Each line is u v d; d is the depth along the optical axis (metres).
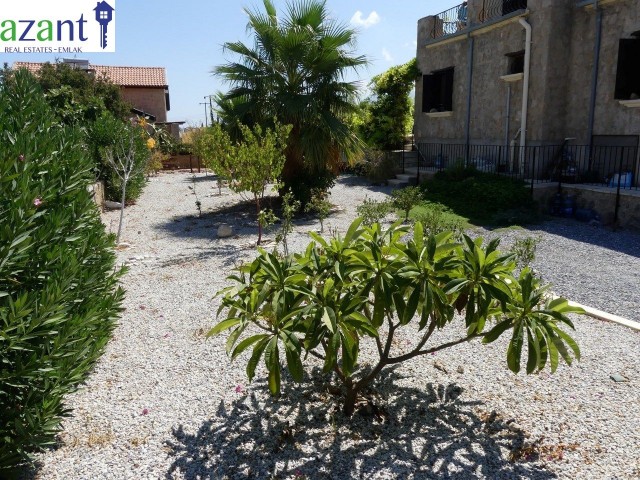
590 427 3.38
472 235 9.84
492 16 15.56
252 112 11.98
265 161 9.36
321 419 3.54
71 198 4.01
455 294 3.06
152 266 7.76
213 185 18.84
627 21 11.82
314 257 3.21
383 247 3.20
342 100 12.32
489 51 15.43
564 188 12.07
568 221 11.34
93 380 4.12
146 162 17.41
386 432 3.38
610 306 5.91
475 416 3.54
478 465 3.03
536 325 2.98
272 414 3.61
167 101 39.56
